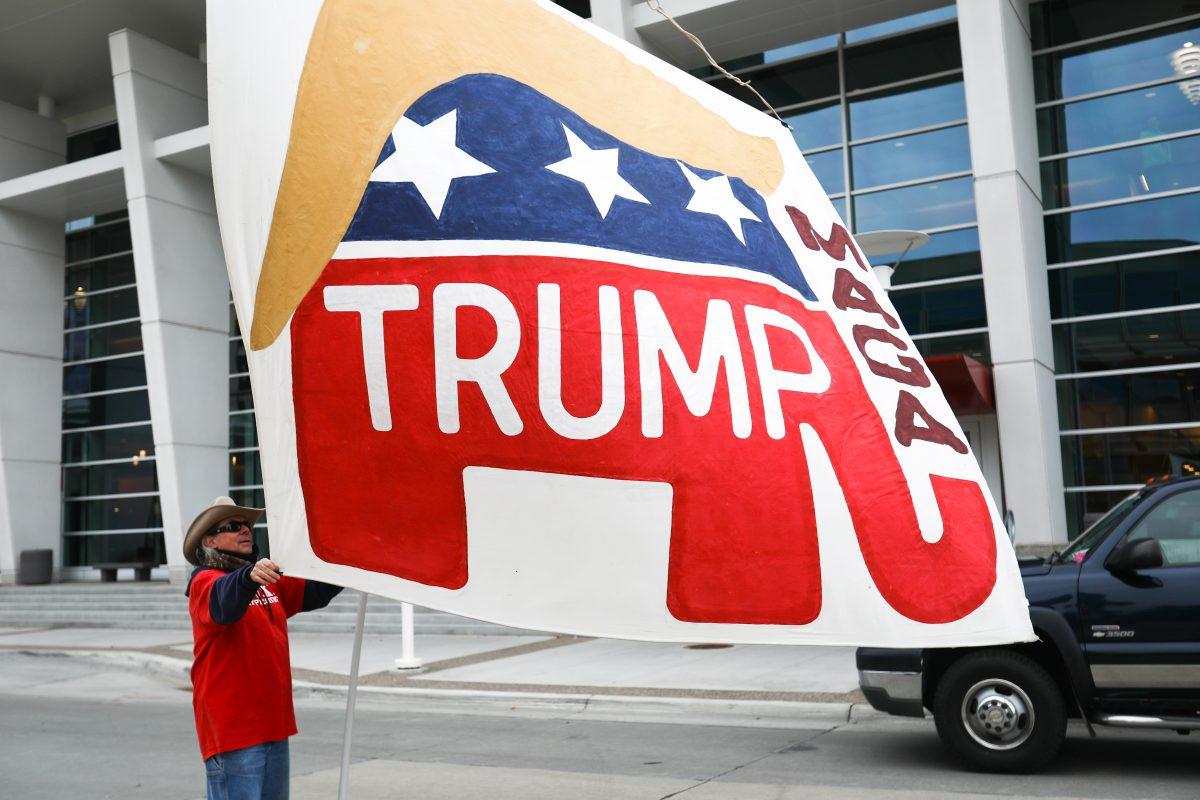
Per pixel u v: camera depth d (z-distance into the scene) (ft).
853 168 63.57
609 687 36.24
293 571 10.32
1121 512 23.39
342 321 10.69
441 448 10.56
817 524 11.03
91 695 40.86
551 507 10.62
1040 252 56.29
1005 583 11.31
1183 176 55.88
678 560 10.71
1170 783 21.01
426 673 41.83
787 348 11.69
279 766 12.07
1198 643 21.04
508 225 11.15
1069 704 22.74
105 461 92.68
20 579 88.12
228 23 11.21
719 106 13.35
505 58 11.94
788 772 23.15
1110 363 56.29
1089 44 58.59
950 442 11.98
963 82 60.95
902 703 23.18
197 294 80.84
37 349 91.97
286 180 10.88
